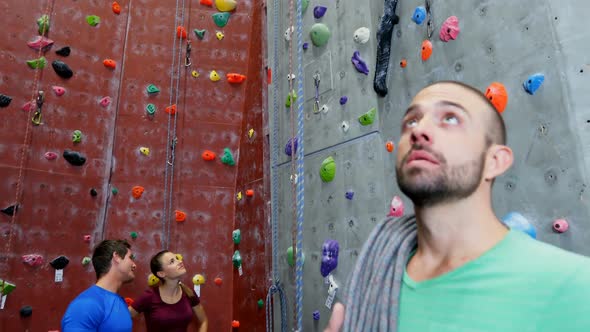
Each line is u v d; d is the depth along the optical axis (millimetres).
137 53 3193
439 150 522
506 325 444
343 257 2174
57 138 2777
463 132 538
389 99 2031
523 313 444
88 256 2770
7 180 2537
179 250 3018
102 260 1664
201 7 3416
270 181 2879
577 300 428
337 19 2453
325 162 2355
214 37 3398
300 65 1830
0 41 2625
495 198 1455
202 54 3348
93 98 2971
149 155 3078
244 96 3379
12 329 2441
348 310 575
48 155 2709
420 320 513
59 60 2852
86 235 2787
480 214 531
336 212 2270
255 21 3400
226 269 3092
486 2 1569
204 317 2365
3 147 2553
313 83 2584
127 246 1754
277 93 2932
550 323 431
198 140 3217
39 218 2627
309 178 2512
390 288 560
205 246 3080
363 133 2162
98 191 2889
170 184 3076
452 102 560
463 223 528
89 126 2922
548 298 442
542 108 1325
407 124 598
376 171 2051
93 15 3055
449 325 479
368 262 615
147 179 3045
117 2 3195
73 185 2795
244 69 3410
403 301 548
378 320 547
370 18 2225
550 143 1293
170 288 2143
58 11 2904
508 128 1434
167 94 3211
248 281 2906
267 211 2838
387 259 587
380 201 2002
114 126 3033
